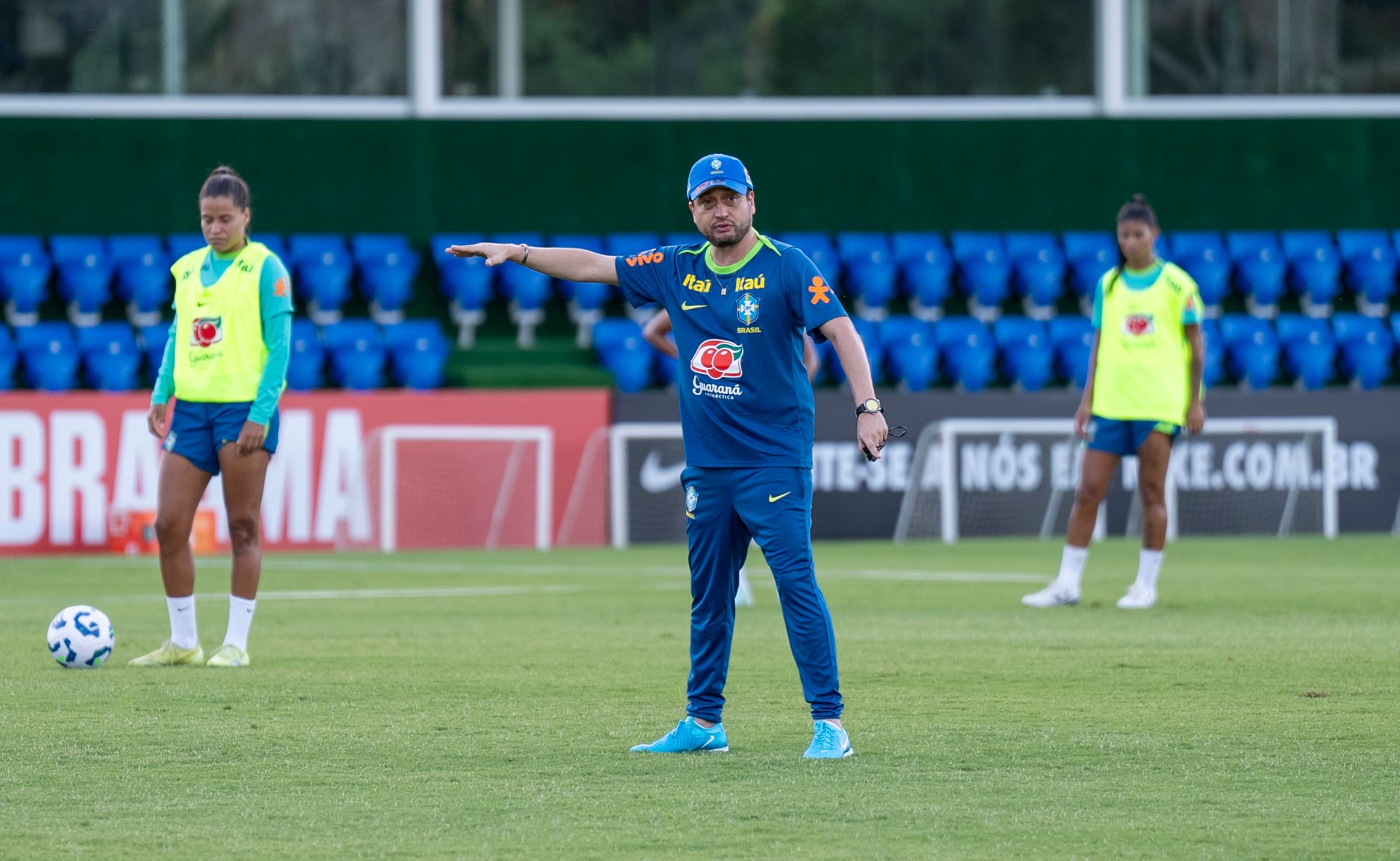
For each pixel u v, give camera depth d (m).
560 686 24.09
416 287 75.31
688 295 18.48
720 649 18.69
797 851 13.83
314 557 57.22
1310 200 80.88
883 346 72.88
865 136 78.69
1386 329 76.88
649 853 13.75
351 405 60.94
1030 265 76.94
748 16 81.62
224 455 26.08
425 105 77.62
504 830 14.64
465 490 62.03
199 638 30.77
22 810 15.52
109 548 57.81
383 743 19.16
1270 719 20.88
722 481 18.31
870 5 82.12
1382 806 15.62
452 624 33.66
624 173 77.56
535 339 75.12
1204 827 14.73
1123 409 37.03
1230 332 75.38
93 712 21.47
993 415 66.00
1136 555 56.28
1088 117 79.62
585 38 80.38
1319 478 67.31
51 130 72.94
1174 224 80.31
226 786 16.64
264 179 74.62
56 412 57.72
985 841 14.18
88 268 70.25
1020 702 22.45
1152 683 24.28
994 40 82.62
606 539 63.38
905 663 26.70
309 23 77.94
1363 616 34.72
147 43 76.50
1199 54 83.06
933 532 65.44
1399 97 83.62
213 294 26.03
